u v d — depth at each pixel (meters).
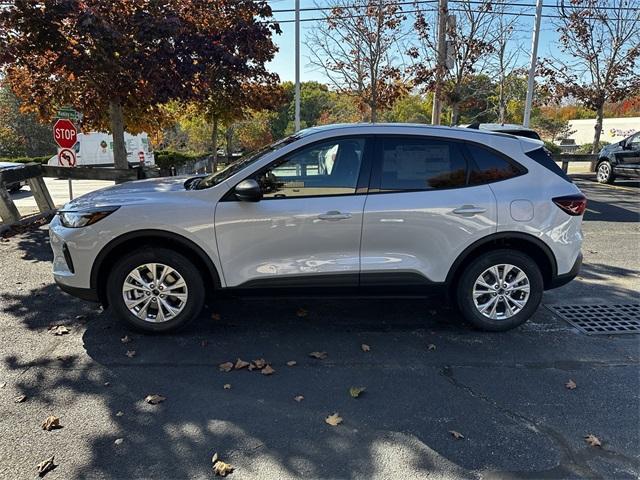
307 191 3.82
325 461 2.56
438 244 3.90
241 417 2.93
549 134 46.44
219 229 3.77
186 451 2.62
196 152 32.94
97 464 2.51
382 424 2.87
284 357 3.68
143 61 7.74
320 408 3.03
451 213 3.85
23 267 5.81
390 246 3.88
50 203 8.99
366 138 3.88
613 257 6.47
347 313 4.54
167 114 12.63
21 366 3.50
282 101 13.68
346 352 3.77
